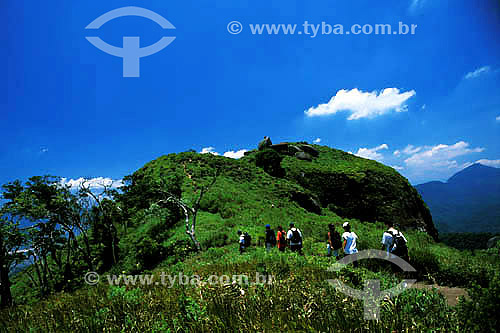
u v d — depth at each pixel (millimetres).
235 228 22469
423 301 2889
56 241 23922
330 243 8328
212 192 32156
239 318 2654
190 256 17516
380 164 58875
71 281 20562
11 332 3697
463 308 2451
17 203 23156
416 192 52281
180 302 2965
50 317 4020
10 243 20438
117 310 3631
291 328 2242
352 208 46406
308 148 65500
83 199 26516
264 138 66250
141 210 29719
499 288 2248
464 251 12227
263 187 40938
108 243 25750
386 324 2314
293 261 7398
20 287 25266
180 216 27938
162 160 45219
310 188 50062
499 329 2109
